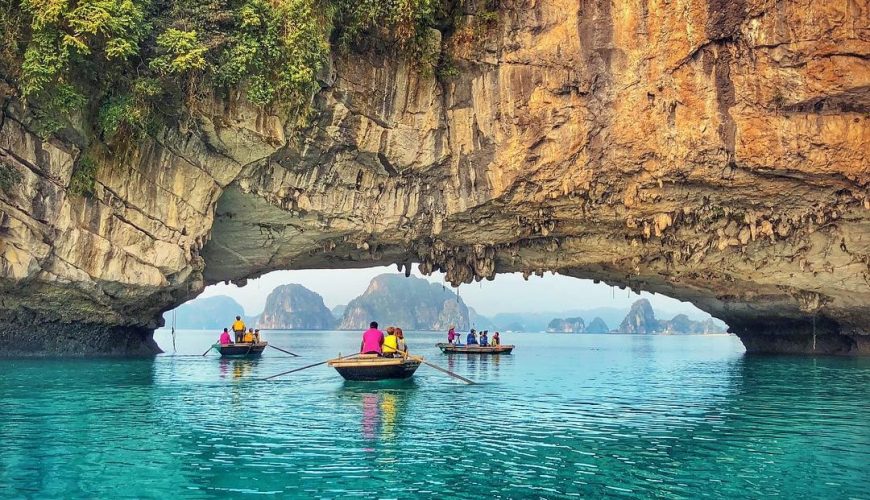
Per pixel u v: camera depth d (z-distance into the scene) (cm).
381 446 1092
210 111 1941
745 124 2017
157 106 1914
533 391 1873
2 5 1689
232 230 2355
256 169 2134
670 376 2462
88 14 1653
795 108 1989
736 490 880
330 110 2075
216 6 1869
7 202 1775
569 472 955
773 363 3023
